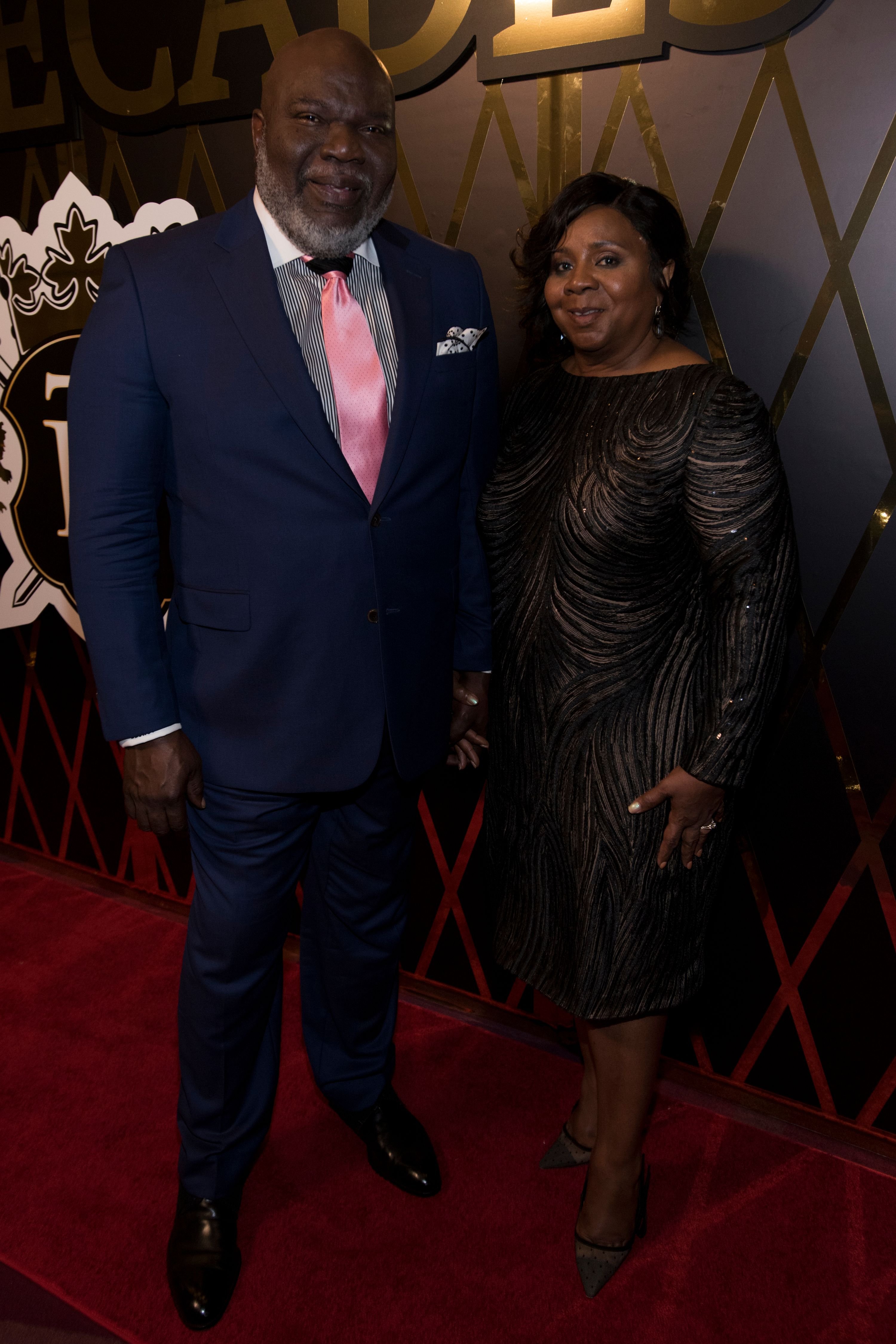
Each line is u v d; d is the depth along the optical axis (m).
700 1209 1.68
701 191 1.60
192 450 1.33
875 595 1.62
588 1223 1.56
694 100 1.57
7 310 2.38
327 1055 1.79
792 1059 1.88
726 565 1.29
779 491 1.28
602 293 1.34
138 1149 1.80
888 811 1.69
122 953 2.41
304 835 1.52
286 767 1.41
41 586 2.54
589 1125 1.75
